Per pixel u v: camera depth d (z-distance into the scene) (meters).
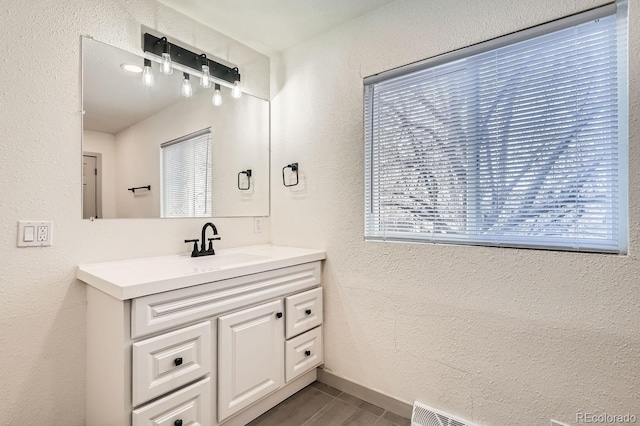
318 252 2.01
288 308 1.78
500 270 1.44
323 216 2.06
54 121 1.41
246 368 1.56
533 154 1.39
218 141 2.05
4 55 1.29
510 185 1.45
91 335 1.43
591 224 1.27
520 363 1.40
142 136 1.70
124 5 1.63
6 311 1.30
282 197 2.30
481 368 1.49
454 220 1.60
